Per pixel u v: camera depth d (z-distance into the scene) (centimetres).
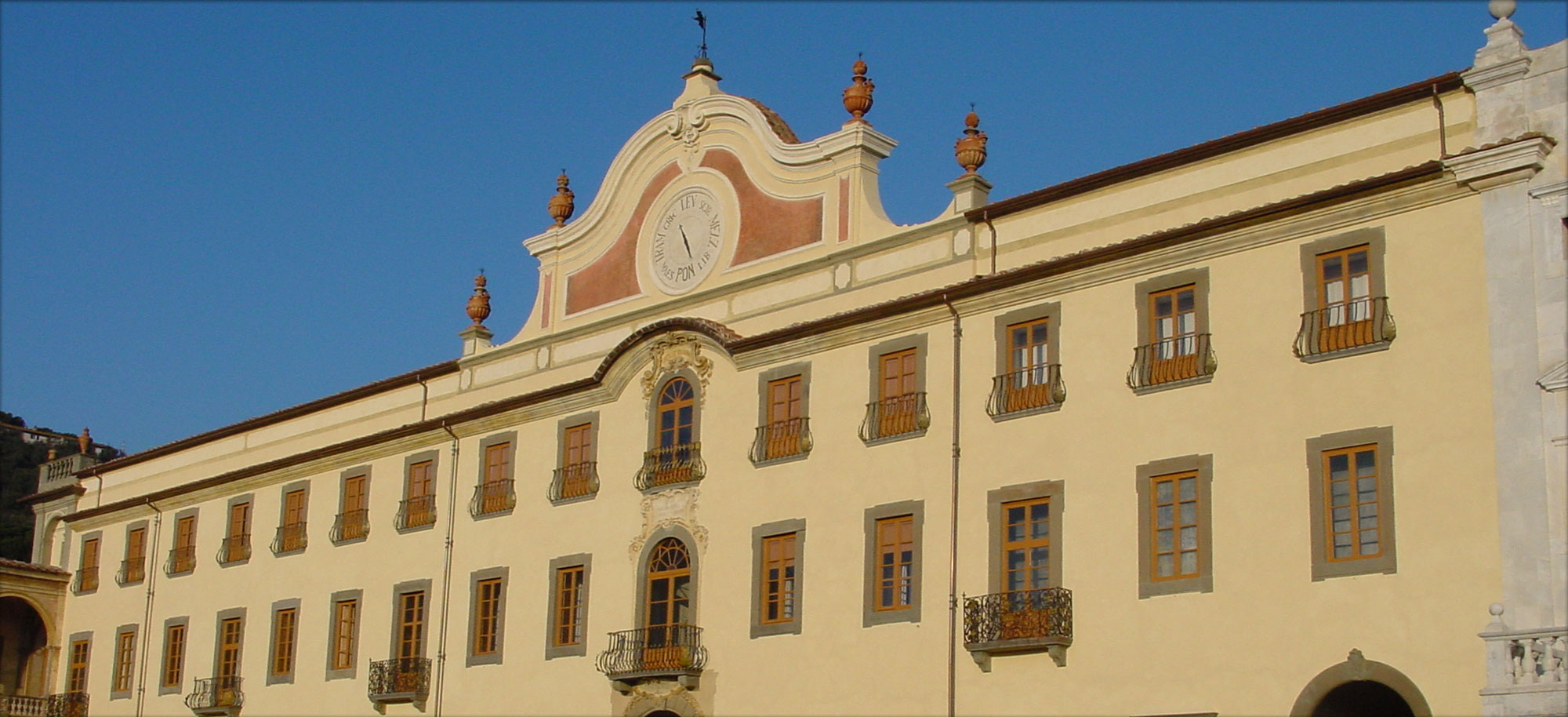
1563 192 2672
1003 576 3259
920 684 3338
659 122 4222
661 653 3759
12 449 9375
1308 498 2861
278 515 5047
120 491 5862
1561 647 2391
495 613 4291
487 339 4644
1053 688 3130
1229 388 3002
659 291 4144
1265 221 2992
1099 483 3147
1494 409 2678
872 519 3500
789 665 3575
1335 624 2784
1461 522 2678
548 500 4228
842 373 3634
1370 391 2827
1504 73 2778
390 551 4625
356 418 4959
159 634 5350
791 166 3884
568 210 4475
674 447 3919
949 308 3453
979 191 3544
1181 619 2978
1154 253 3141
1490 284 2720
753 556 3706
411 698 4391
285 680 4822
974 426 3372
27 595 5734
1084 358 3222
